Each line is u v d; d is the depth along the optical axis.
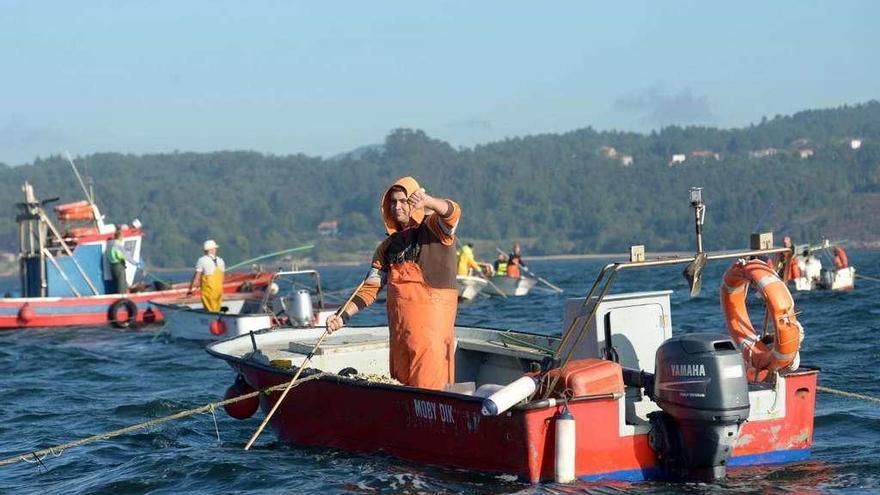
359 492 10.64
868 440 12.59
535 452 10.14
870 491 10.16
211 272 27.58
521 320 31.97
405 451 11.61
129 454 13.41
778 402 10.95
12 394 18.97
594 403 10.27
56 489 11.70
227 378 20.61
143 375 21.45
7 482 12.15
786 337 10.79
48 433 15.07
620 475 10.40
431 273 11.56
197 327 27.42
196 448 13.47
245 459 12.47
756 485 10.35
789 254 11.36
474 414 10.56
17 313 32.69
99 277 35.00
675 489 10.19
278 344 16.03
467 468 10.89
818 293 37.25
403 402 11.37
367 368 15.02
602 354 11.46
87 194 35.97
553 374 10.33
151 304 33.31
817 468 10.99
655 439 10.46
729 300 11.41
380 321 32.44
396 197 11.44
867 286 42.38
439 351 11.57
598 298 10.55
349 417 12.26
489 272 45.22
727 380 9.91
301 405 13.02
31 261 34.94
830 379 17.25
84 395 18.73
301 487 11.00
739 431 10.59
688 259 10.63
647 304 11.68
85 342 28.70
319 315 24.19
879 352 20.39
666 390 10.16
